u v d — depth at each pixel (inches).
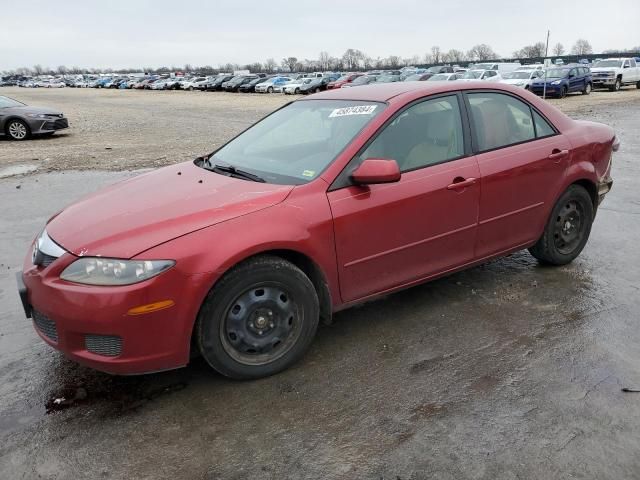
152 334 108.6
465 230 149.7
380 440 102.5
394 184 134.6
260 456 99.3
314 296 126.1
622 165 363.9
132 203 126.0
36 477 95.8
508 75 1088.8
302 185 126.0
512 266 185.9
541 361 127.1
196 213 115.8
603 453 97.4
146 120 828.6
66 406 115.4
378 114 138.2
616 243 207.2
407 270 141.9
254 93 1742.1
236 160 152.5
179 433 106.0
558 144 168.4
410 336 140.7
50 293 109.3
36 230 248.2
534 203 164.2
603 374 121.3
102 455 100.7
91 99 1525.6
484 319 148.6
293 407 113.2
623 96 1033.5
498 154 154.6
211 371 127.5
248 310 118.3
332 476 94.2
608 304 155.5
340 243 127.4
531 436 102.2
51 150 511.5
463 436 102.8
